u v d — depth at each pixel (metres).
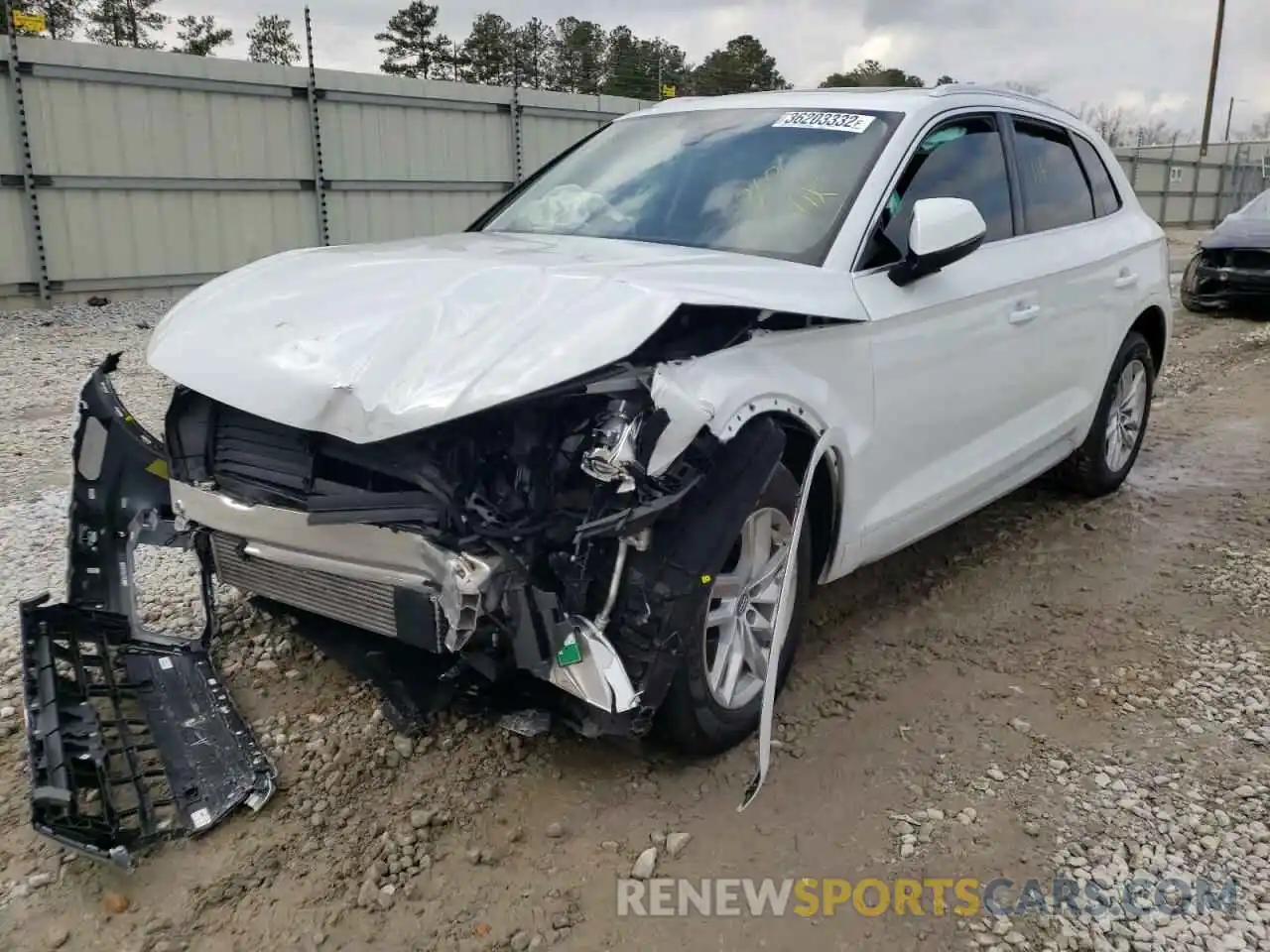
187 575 4.34
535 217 4.20
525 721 2.89
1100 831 2.88
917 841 2.84
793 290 3.15
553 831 2.82
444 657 3.14
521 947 2.44
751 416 2.90
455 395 2.53
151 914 2.49
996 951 2.45
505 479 2.75
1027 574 4.72
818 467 3.35
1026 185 4.64
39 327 11.09
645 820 2.90
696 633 2.85
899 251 3.70
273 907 2.52
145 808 2.70
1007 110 4.64
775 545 3.22
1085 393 5.11
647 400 2.63
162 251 13.24
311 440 2.88
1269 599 4.44
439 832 2.81
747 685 3.21
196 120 13.24
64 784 2.57
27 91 11.88
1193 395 8.59
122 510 3.55
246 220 13.95
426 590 2.71
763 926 2.52
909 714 3.49
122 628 3.48
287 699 3.42
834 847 2.81
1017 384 4.40
